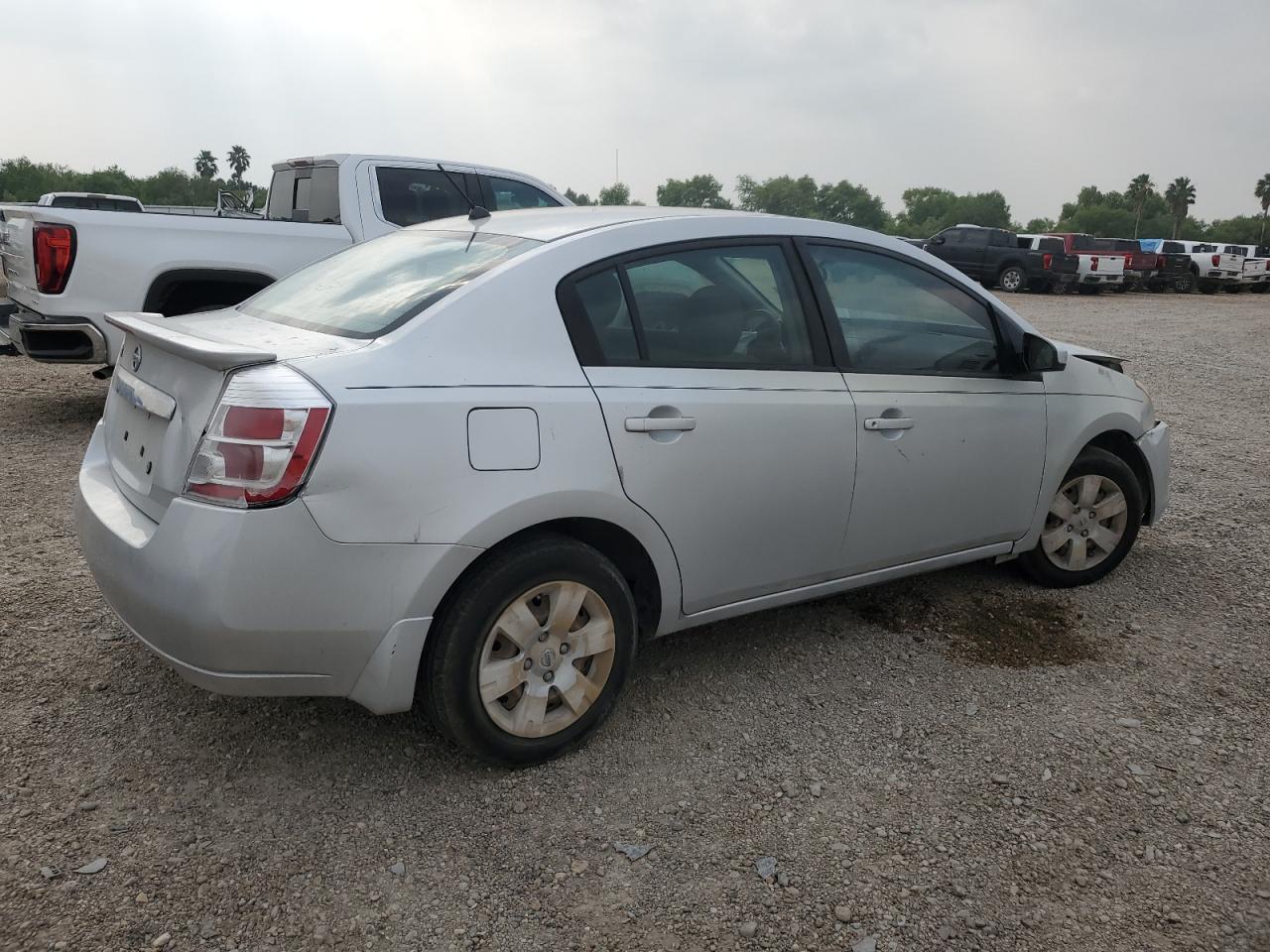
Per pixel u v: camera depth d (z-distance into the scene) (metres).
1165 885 2.65
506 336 2.93
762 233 3.59
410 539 2.67
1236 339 16.75
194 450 2.63
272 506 2.53
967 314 4.10
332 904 2.47
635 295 3.22
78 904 2.41
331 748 3.14
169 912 2.41
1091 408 4.47
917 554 3.97
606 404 3.01
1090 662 3.94
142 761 3.02
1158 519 5.47
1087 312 22.02
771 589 3.58
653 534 3.15
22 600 4.06
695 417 3.19
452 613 2.80
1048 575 4.61
